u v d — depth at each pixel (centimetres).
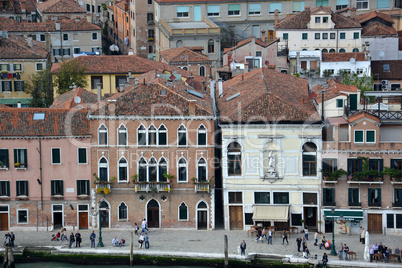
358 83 15462
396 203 11656
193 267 11012
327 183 11662
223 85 13700
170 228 11925
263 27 19675
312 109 12125
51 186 11819
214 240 11500
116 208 11888
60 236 11575
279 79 13312
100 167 11806
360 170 11650
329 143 11625
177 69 15925
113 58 16375
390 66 16762
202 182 11719
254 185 11769
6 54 16800
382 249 10825
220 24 19550
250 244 11375
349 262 10731
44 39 19638
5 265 11075
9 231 11881
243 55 17100
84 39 19800
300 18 18138
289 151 11662
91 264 11150
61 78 15925
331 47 18012
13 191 11819
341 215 11688
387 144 11569
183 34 17962
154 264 11069
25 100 16788
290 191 11744
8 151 11731
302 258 10831
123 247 11281
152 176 11844
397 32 18962
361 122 11544
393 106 12262
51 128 11731
